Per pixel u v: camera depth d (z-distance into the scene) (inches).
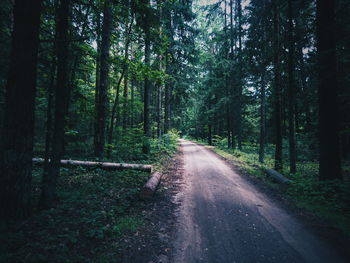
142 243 138.6
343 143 569.9
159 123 674.8
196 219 184.4
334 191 219.9
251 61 475.5
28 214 149.3
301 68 337.4
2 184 141.0
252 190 282.2
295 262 121.3
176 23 595.5
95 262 111.3
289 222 177.6
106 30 370.6
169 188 282.0
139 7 273.6
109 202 197.8
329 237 150.3
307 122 595.8
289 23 350.9
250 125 999.0
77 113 474.0
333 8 244.2
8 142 141.6
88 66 438.3
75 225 145.0
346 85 263.6
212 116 1088.8
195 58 669.9
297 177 336.8
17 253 104.6
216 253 131.0
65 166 324.2
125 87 618.2
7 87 144.3
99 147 384.2
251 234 157.2
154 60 476.4
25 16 144.2
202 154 711.1
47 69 226.5
